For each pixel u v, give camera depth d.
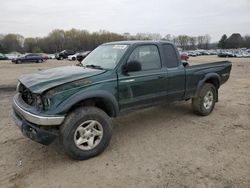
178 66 5.17
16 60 32.12
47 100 3.46
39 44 96.44
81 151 3.75
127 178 3.35
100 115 3.87
